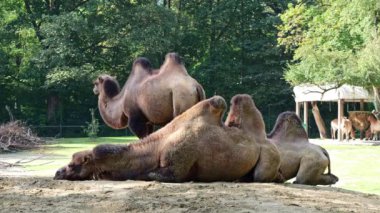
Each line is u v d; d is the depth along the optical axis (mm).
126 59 48312
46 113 50438
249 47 50906
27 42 49188
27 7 49094
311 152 9898
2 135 29125
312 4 44531
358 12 31141
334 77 31391
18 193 7410
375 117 35562
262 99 50031
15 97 49906
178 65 11133
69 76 45094
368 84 31422
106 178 8758
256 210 6543
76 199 6977
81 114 50969
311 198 7695
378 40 30281
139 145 8758
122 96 11828
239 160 8664
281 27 40781
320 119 39375
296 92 39656
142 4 47438
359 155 23609
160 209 6441
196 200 6965
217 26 51688
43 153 26016
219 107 8641
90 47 47438
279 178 9484
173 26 46562
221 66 50531
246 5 51094
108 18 47094
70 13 45250
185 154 8438
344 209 7043
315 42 36281
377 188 13562
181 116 8844
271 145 9109
